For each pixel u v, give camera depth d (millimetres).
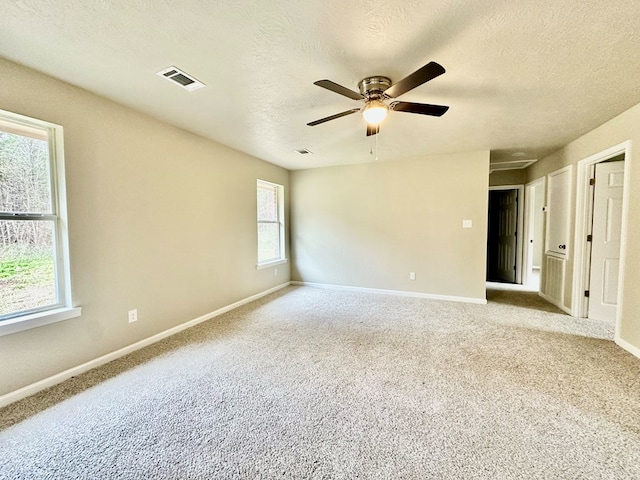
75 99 2232
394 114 2771
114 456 1490
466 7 1396
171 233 3107
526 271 5664
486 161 4199
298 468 1411
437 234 4535
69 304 2242
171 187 3096
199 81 2143
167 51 1775
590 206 3518
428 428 1675
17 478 1362
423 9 1412
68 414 1814
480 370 2326
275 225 5328
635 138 2596
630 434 1614
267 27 1549
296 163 4988
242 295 4281
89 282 2359
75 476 1373
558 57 1820
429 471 1385
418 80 1693
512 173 5688
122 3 1367
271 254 5207
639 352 2504
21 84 1944
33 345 2027
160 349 2756
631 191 2641
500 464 1422
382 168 4844
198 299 3480
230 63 1903
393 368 2373
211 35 1618
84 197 2311
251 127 3139
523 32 1583
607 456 1467
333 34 1607
